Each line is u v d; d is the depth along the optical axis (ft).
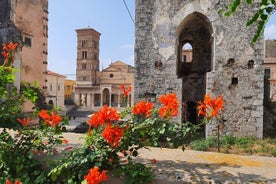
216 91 34.91
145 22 36.65
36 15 56.24
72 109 144.15
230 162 8.98
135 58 36.83
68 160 7.57
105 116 7.50
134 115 8.23
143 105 8.04
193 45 50.29
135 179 7.27
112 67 172.76
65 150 9.50
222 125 34.24
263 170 8.07
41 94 46.01
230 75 34.73
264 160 9.37
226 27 34.83
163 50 36.09
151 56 36.45
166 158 9.42
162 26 36.14
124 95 9.67
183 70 52.11
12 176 8.58
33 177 8.52
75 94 172.96
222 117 34.35
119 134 7.12
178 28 36.11
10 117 9.88
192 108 48.67
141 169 7.44
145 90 36.40
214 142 31.73
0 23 49.16
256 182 7.05
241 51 34.55
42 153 9.31
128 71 171.22
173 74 35.78
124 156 8.42
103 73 173.78
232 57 34.71
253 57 34.35
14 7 50.11
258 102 34.04
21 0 52.03
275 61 104.78
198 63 49.85
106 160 7.61
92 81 172.55
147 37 36.60
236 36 34.65
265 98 41.91
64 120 9.35
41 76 57.26
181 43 53.47
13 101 11.87
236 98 34.47
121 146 7.75
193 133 8.10
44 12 58.65
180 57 52.75
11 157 8.77
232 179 7.25
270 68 105.50
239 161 9.14
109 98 167.63
